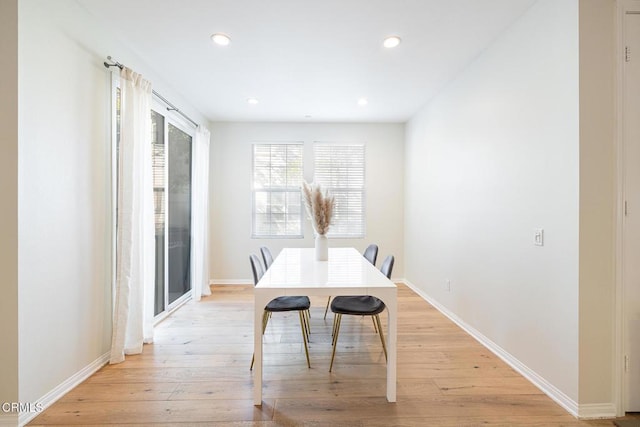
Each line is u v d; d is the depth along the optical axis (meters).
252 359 2.43
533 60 2.07
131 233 2.41
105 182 2.30
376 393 1.98
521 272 2.20
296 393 1.97
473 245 2.83
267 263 3.10
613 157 1.75
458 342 2.72
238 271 4.85
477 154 2.76
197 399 1.91
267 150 4.86
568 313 1.82
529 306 2.12
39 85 1.76
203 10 2.10
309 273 2.31
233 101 3.90
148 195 2.73
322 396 1.95
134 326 2.49
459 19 2.21
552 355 1.93
